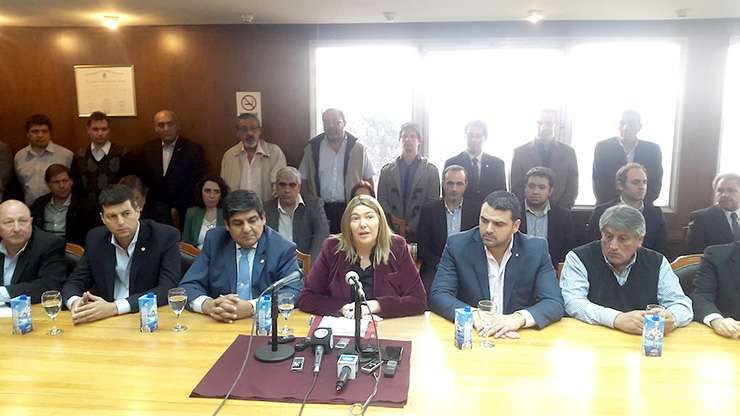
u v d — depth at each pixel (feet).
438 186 13.58
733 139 14.34
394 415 4.43
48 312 6.26
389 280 7.15
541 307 6.56
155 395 4.77
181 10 12.91
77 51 14.92
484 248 7.27
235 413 4.48
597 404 4.60
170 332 6.28
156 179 14.32
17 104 15.19
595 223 11.55
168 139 14.24
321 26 14.55
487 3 12.05
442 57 14.71
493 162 13.43
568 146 13.48
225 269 7.54
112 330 6.34
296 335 6.21
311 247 11.71
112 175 13.99
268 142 15.05
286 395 4.75
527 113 14.76
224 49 14.78
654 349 5.58
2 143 14.37
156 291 7.48
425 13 13.07
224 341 6.00
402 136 13.44
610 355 5.62
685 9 12.59
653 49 14.19
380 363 5.32
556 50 14.37
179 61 14.87
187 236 12.01
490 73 14.69
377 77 14.99
